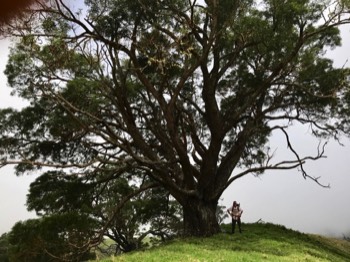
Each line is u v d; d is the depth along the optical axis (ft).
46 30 62.18
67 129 77.92
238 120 87.61
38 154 82.43
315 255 72.74
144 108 95.35
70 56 69.82
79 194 84.99
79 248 74.69
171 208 113.29
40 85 72.02
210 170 83.15
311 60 86.69
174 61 74.33
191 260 54.95
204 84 84.43
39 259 83.76
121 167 80.43
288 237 87.15
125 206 103.86
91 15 69.31
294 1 77.56
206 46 75.77
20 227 80.07
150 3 71.36
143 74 77.36
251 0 77.00
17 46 66.08
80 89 77.77
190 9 75.10
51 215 81.87
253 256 61.87
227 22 75.92
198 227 81.00
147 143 87.76
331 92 87.04
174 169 86.07
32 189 84.53
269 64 89.20
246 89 94.07
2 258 115.96
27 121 80.33
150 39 71.61
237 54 88.99
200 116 103.50
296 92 93.09
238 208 86.74
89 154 85.15
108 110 80.48
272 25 80.79
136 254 61.62
